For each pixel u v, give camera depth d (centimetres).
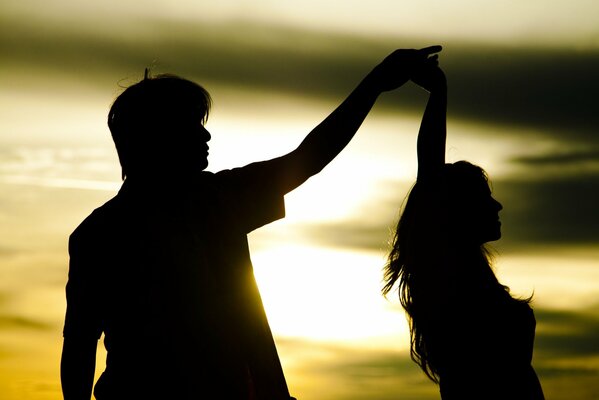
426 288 581
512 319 579
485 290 586
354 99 502
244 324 440
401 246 601
